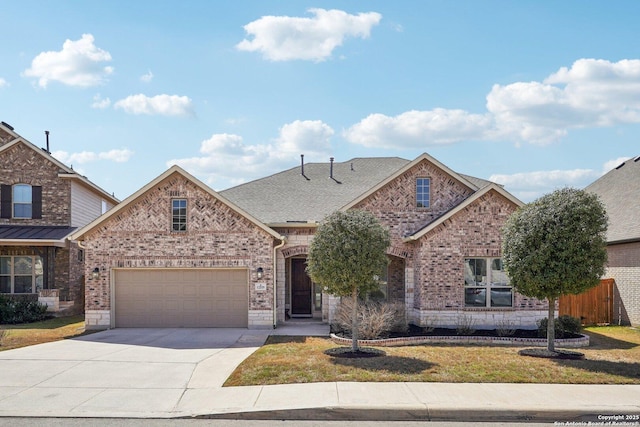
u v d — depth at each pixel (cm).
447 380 1076
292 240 2111
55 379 1133
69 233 2469
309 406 912
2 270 2519
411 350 1402
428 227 1886
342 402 930
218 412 905
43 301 2414
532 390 1013
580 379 1092
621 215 2375
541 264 1345
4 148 2559
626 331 1953
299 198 2356
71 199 2630
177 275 1984
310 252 1437
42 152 2598
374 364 1201
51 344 1593
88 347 1534
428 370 1148
